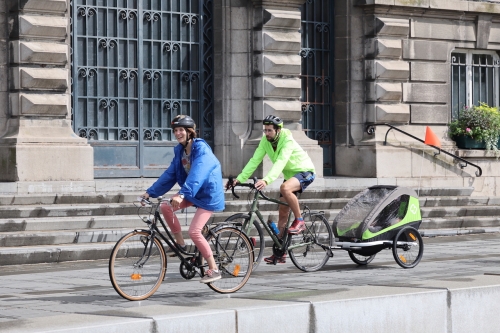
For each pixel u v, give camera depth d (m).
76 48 34.06
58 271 23.97
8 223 27.09
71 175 31.94
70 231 27.61
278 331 15.70
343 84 39.88
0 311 16.95
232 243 19.64
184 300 18.38
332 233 24.11
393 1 39.50
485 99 43.72
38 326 13.85
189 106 36.69
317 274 22.81
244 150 36.41
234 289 19.58
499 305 18.34
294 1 37.03
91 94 34.47
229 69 36.81
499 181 42.22
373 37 39.53
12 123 31.83
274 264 23.03
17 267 24.91
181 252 19.05
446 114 41.72
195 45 36.84
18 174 30.91
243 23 36.81
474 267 24.16
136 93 35.47
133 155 35.38
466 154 41.28
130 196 30.86
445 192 38.56
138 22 35.47
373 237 23.89
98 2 34.62
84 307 17.45
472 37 42.53
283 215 23.16
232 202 32.22
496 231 35.81
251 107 36.88
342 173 39.97
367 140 39.41
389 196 24.25
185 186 18.38
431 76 41.09
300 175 22.98
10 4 31.75
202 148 18.70
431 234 34.25
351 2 39.66
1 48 31.70
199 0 36.88
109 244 27.08
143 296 18.45
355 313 16.56
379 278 21.88
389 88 39.62
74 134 32.50
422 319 17.34
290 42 36.91
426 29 40.84
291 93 37.06
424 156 40.19
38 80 31.69
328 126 40.12
